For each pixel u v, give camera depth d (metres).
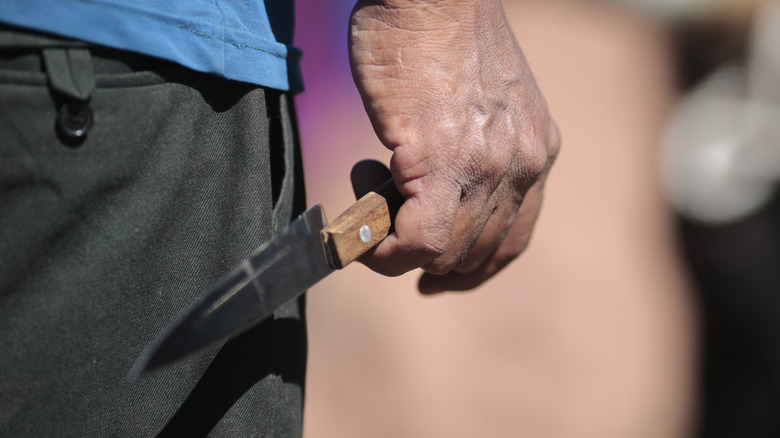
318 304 4.02
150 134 1.71
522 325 4.15
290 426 1.82
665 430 4.06
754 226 3.23
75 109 1.68
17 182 1.67
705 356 3.34
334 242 1.72
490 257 1.87
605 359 4.14
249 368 1.77
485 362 4.05
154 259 1.72
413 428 3.86
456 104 1.75
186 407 1.75
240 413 1.77
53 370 1.70
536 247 4.39
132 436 1.73
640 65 4.54
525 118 1.79
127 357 1.72
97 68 1.69
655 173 4.51
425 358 4.00
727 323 3.29
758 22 3.28
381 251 1.76
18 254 1.68
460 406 3.94
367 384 3.92
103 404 1.72
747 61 3.30
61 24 1.67
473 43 1.76
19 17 1.66
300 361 1.83
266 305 1.70
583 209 4.54
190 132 1.73
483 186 1.77
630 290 4.30
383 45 1.75
